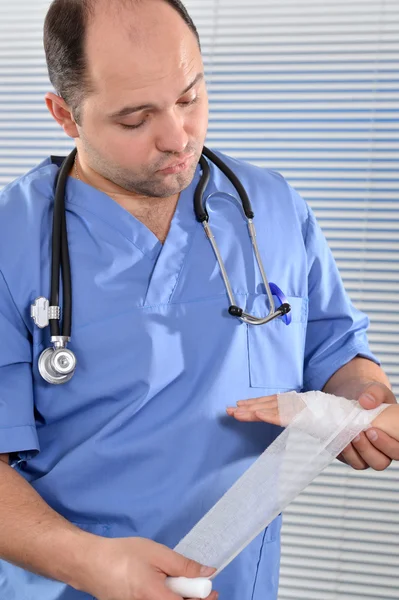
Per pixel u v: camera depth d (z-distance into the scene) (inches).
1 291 46.3
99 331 46.3
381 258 77.2
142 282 47.7
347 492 77.1
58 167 52.3
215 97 78.7
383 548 76.8
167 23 41.1
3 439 44.2
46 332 46.6
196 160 44.9
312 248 53.7
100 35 41.2
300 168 78.0
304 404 45.4
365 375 50.8
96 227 48.2
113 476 46.0
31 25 81.5
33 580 46.9
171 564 38.2
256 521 41.4
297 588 78.0
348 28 76.4
